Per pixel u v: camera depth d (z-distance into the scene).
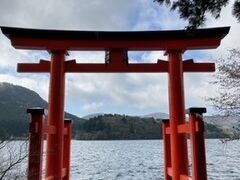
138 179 20.38
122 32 7.50
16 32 7.34
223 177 17.78
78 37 7.52
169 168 8.07
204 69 7.77
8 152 4.23
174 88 7.43
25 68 7.87
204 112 5.93
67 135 8.66
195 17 3.80
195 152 5.83
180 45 7.50
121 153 49.91
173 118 7.31
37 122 5.65
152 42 7.59
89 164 29.88
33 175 5.21
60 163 7.14
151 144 81.62
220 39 7.38
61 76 7.51
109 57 7.71
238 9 3.54
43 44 7.51
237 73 4.86
